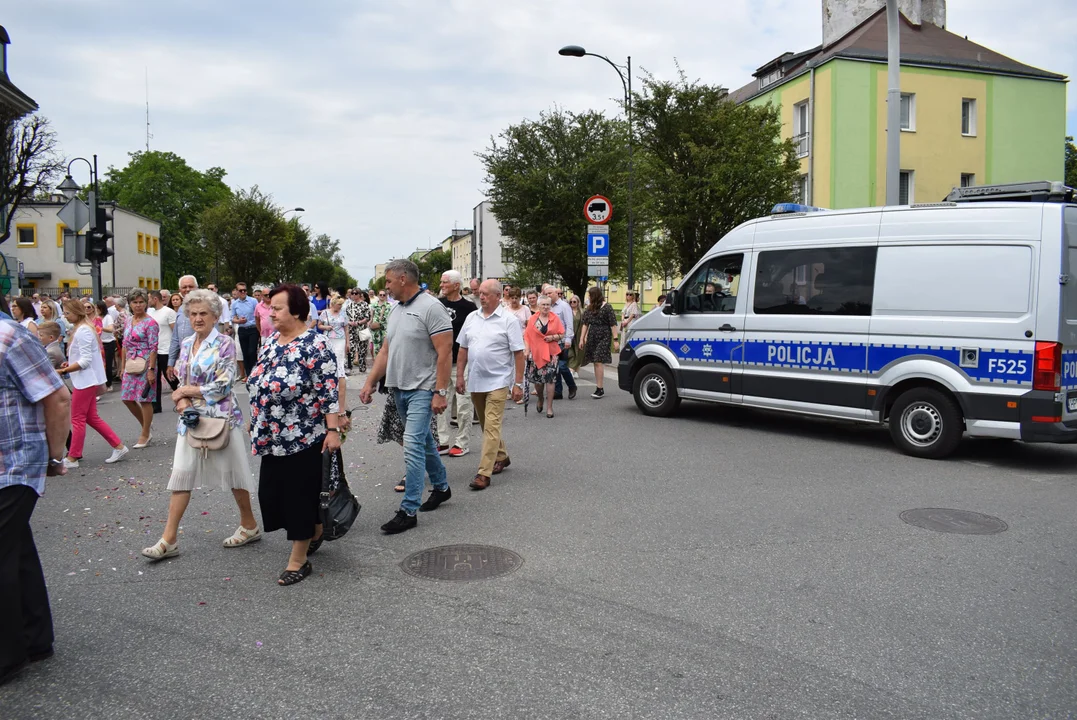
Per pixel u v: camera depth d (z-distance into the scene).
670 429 10.62
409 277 6.19
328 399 4.87
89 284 56.94
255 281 56.12
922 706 3.38
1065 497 7.00
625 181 28.42
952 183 32.38
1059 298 7.89
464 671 3.68
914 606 4.49
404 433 6.29
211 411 5.39
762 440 9.80
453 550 5.51
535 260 31.72
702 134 19.72
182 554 5.48
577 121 31.11
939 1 35.16
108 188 70.62
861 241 9.33
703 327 10.98
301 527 4.85
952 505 6.71
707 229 19.66
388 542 5.71
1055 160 33.91
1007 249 8.20
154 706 3.38
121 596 4.67
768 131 19.83
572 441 9.71
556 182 30.50
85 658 3.85
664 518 6.30
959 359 8.42
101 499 7.09
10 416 3.59
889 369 8.98
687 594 4.66
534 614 4.36
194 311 5.39
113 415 12.75
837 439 9.88
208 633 4.13
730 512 6.48
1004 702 3.42
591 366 19.92
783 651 3.90
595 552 5.45
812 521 6.21
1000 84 32.75
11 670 3.62
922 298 8.74
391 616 4.34
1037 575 5.00
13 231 56.69
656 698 3.43
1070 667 3.75
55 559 5.38
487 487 7.37
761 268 10.36
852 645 3.97
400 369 6.16
